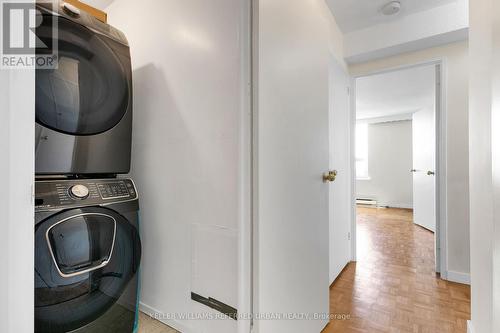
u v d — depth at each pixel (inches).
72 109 42.9
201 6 46.5
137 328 50.9
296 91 48.8
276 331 41.9
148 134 56.8
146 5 56.8
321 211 58.4
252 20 40.0
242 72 39.8
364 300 72.1
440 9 80.5
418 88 146.3
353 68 104.2
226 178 43.5
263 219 39.5
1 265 20.8
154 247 55.9
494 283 33.2
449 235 86.3
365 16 85.9
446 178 87.7
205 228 46.7
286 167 45.3
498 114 32.1
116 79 50.3
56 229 37.1
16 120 21.8
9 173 21.3
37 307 35.3
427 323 61.1
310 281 52.9
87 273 41.0
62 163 41.8
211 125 45.4
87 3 64.5
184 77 49.7
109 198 44.9
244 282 39.8
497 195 32.2
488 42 39.6
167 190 53.2
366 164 253.0
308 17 54.1
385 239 134.0
